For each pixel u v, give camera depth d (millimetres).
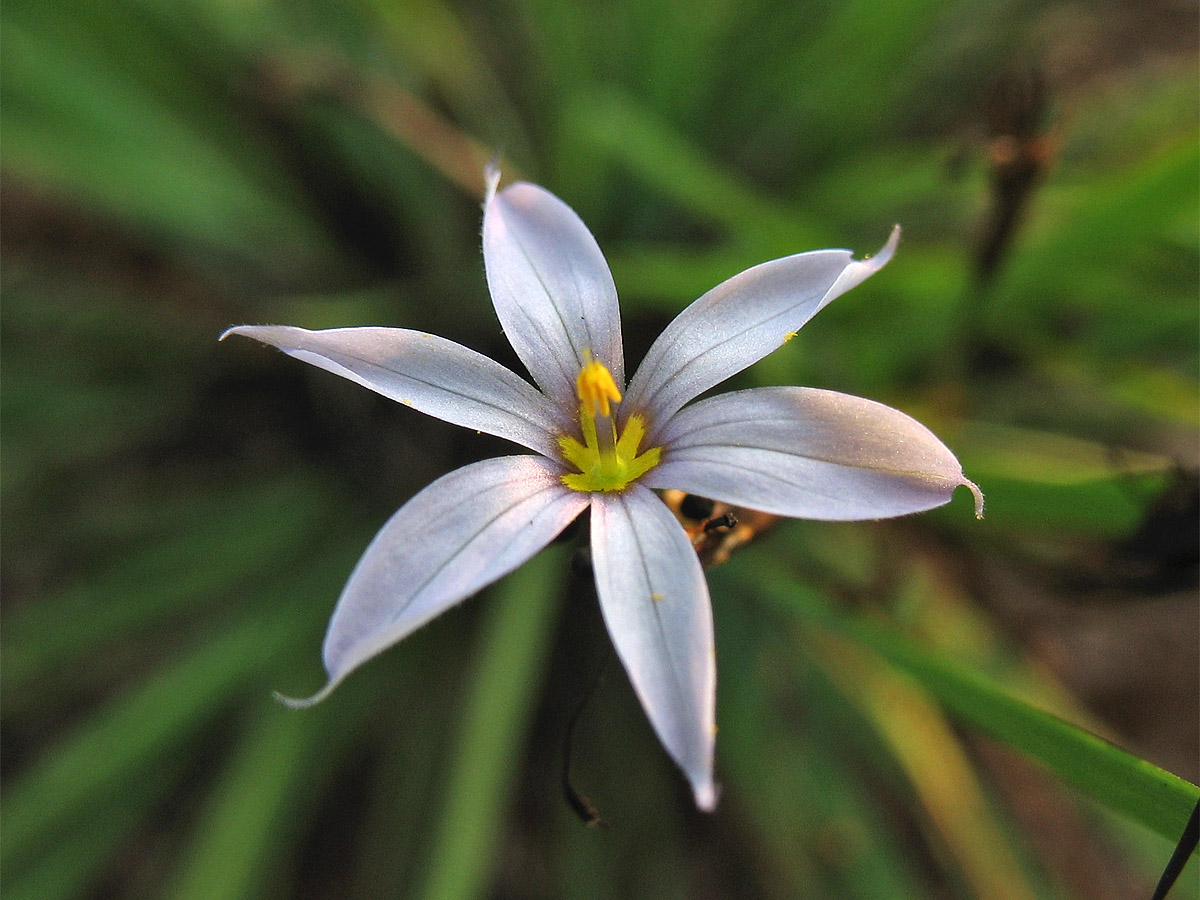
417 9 141
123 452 149
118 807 122
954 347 120
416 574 87
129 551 141
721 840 142
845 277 90
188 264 157
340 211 154
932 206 144
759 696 129
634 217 147
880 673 124
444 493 89
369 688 134
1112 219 112
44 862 119
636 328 124
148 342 148
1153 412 126
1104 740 92
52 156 127
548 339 93
